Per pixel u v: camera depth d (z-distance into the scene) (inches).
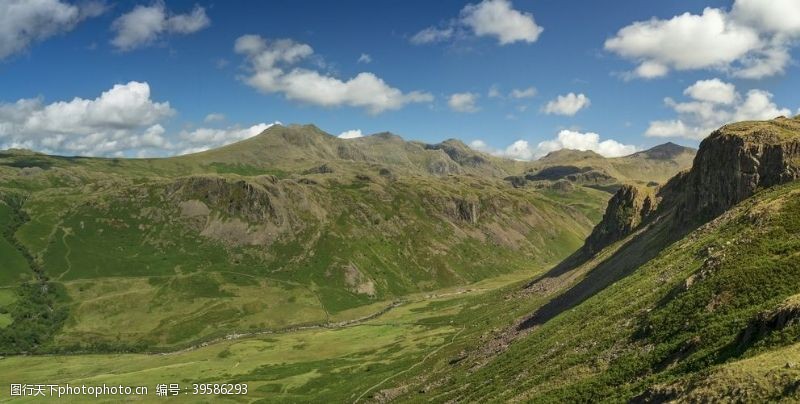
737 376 1593.3
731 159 4877.0
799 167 4350.4
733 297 2423.7
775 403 1414.9
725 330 2182.6
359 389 5580.7
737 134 4975.4
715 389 1606.8
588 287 5625.0
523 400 2851.9
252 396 5900.6
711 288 2578.7
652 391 1919.3
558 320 4357.8
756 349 1801.2
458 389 4003.4
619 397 2230.6
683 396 1710.1
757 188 4539.9
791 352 1589.6
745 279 2464.3
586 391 2506.2
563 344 3503.9
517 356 3988.7
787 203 2994.6
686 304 2618.1
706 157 5275.6
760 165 4621.1
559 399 2571.4
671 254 4092.0
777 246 2625.5
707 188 5108.3
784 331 1765.5
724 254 2807.6
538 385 2989.7
